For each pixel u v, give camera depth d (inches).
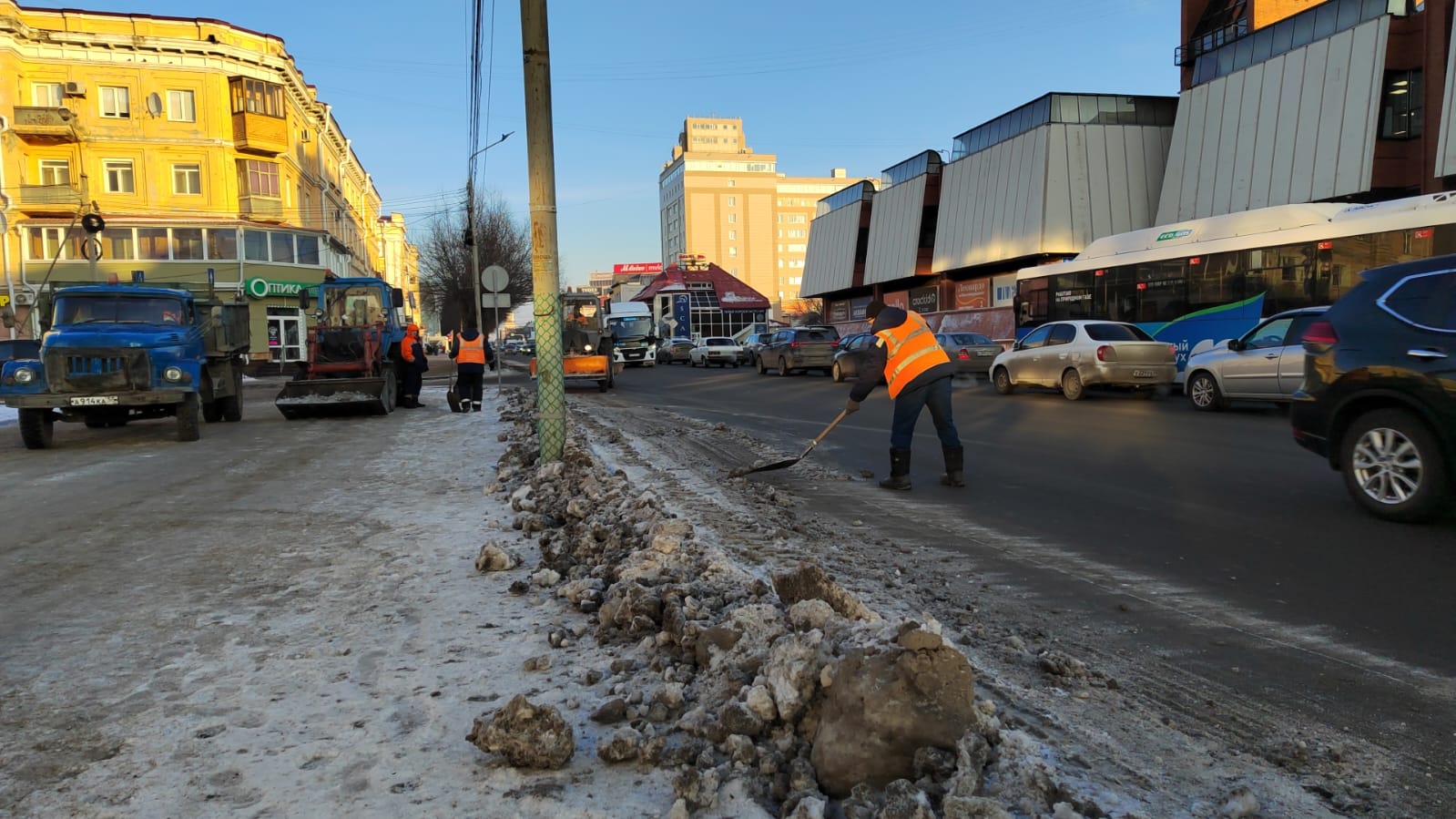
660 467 354.9
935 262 1584.6
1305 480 303.9
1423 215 536.7
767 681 111.8
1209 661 144.9
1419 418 231.5
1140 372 626.8
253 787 104.4
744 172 6077.8
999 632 159.0
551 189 331.9
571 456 325.7
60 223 1480.1
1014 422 507.8
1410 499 232.5
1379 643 151.9
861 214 1924.2
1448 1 895.1
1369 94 936.3
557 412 337.4
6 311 1440.7
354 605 177.0
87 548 237.6
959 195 1510.8
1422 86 924.0
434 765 108.7
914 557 214.7
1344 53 967.0
